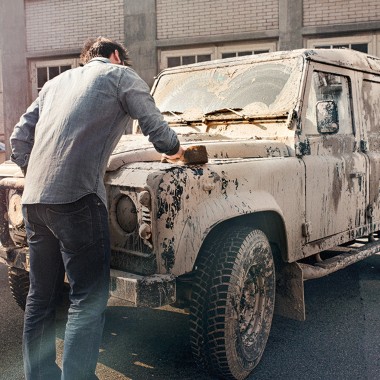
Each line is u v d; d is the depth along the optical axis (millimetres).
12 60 13023
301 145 3355
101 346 3311
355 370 2971
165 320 3762
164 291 2406
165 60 11586
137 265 2496
